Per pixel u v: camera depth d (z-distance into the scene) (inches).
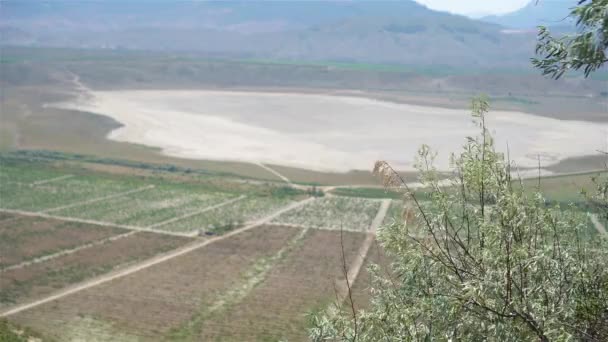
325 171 5128.0
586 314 407.5
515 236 416.5
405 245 446.9
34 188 4414.4
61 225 3595.0
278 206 4153.5
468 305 404.8
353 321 462.9
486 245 416.5
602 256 452.4
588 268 443.8
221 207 4109.3
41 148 5802.2
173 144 6107.3
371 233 3513.8
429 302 414.9
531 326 389.7
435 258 431.5
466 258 436.8
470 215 450.6
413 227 464.8
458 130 6860.2
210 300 2517.2
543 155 5324.8
